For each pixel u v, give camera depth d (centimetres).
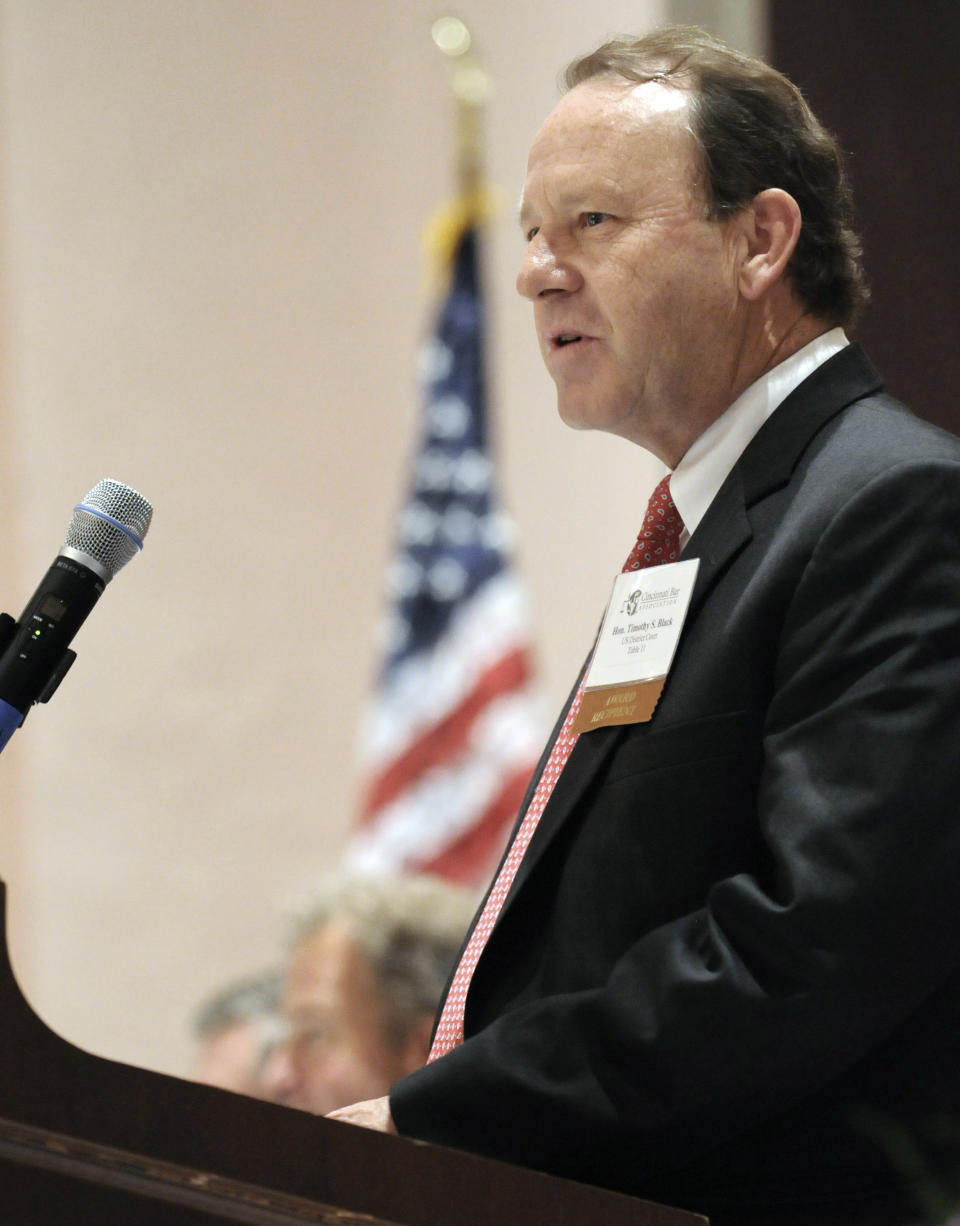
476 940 609
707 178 614
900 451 561
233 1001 1173
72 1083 419
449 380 1645
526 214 642
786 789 512
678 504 628
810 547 553
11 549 2000
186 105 2012
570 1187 462
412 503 1627
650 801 552
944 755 503
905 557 530
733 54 640
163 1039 1920
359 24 1948
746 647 554
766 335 622
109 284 2011
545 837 571
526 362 1678
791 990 492
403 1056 1088
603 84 635
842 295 638
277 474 1955
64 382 2011
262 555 1952
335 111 1956
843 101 1438
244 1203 427
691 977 502
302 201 1962
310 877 1905
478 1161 456
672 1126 503
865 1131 528
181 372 1986
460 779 1550
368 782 1576
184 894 1933
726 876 543
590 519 1623
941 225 1412
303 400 1953
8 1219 405
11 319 2038
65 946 1956
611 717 574
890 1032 526
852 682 523
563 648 1623
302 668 1931
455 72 1750
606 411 625
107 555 540
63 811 1975
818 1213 529
